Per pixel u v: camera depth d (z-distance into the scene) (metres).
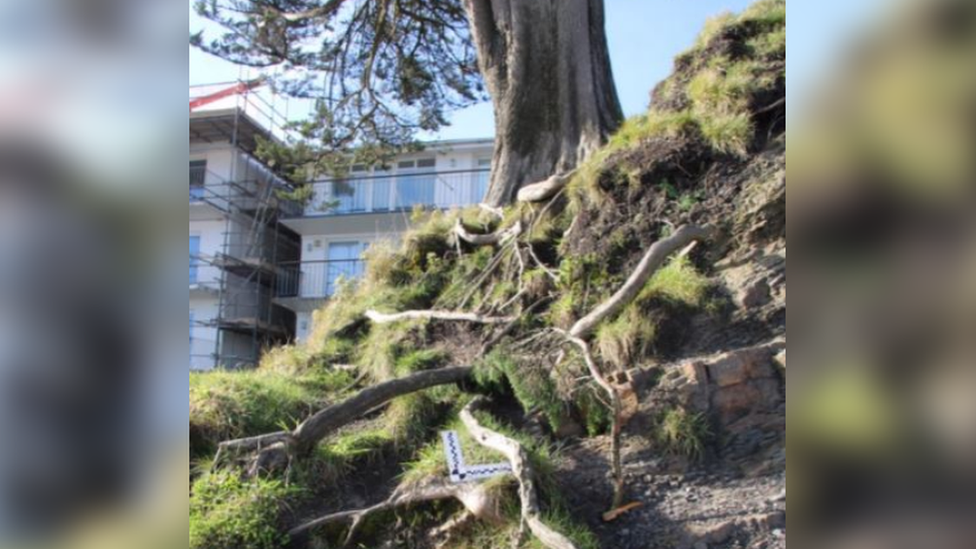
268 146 12.45
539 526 3.32
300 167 12.96
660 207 5.65
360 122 12.28
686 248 5.20
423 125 12.56
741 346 4.34
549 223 6.37
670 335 4.60
